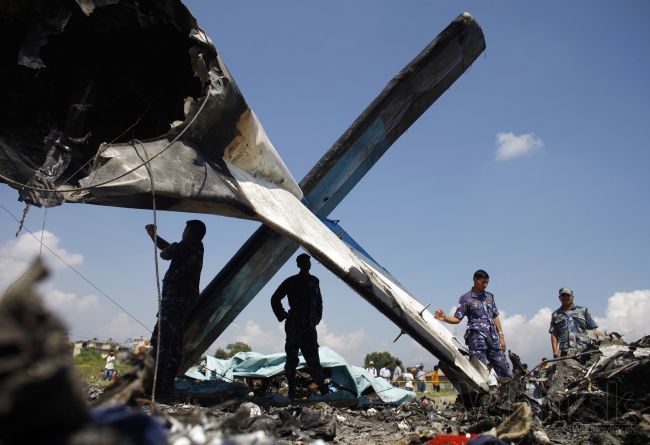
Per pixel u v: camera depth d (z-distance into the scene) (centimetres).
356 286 602
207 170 516
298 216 628
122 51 596
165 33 567
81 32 560
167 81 637
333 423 448
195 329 805
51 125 575
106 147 456
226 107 524
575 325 770
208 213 540
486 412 550
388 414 580
